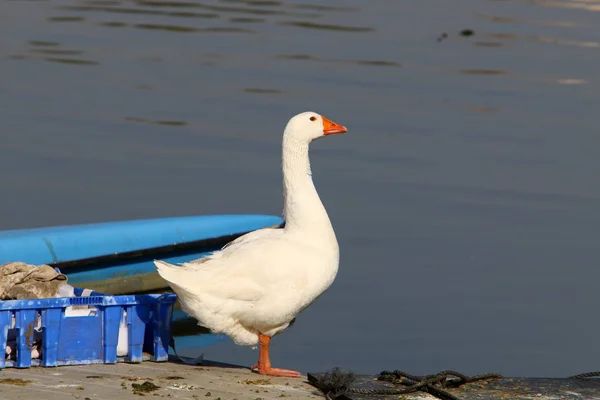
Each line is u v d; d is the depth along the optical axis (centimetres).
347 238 1498
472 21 3325
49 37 2941
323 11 3484
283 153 927
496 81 2523
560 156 1927
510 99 2350
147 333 902
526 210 1636
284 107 2206
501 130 2089
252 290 846
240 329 875
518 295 1306
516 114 2222
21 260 1330
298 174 916
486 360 1108
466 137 2033
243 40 2952
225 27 3156
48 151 1870
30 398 718
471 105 2283
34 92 2308
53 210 1579
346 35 3048
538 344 1155
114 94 2306
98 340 859
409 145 1967
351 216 1584
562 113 2242
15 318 816
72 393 740
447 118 2169
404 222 1567
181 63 2641
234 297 845
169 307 889
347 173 1794
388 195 1688
